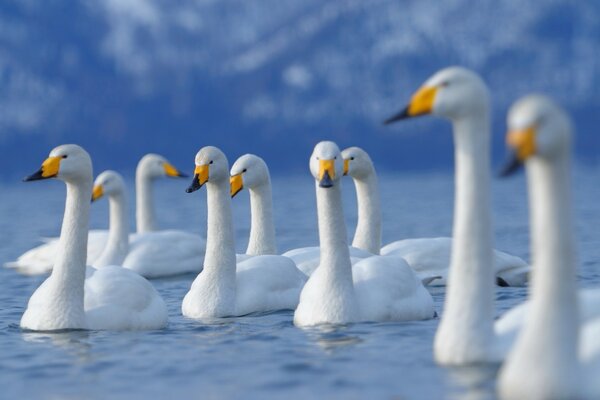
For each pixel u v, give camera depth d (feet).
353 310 54.49
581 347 35.53
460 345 40.27
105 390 41.52
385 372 42.37
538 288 34.68
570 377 34.30
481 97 39.19
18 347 50.47
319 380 41.78
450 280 40.70
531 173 35.04
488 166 39.73
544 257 34.45
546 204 34.17
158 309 56.70
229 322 58.70
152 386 41.88
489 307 40.32
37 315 54.90
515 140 33.19
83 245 55.01
